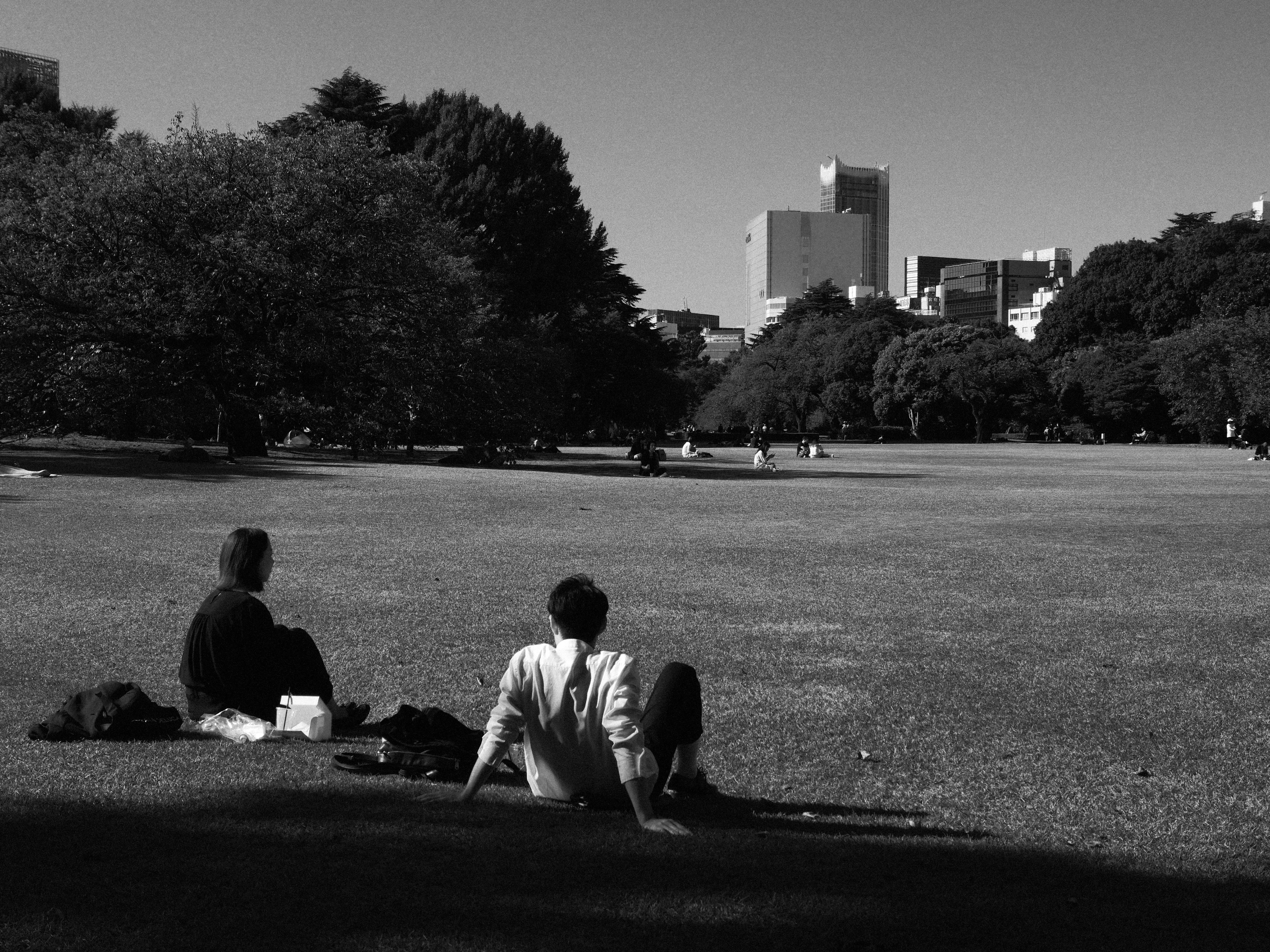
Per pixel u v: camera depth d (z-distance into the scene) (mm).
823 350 114875
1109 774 6246
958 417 112250
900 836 5090
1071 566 15445
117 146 38031
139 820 4977
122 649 8945
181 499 22047
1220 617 11477
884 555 16531
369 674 8391
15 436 36469
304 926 3875
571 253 64438
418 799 5344
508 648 9344
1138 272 104500
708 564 15234
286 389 38625
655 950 3734
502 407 44656
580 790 5254
